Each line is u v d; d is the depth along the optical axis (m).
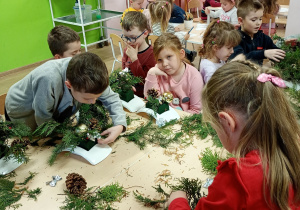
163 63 1.79
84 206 0.95
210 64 1.95
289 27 2.81
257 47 2.34
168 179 1.05
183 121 1.41
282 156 0.67
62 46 1.64
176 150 1.21
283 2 4.71
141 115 1.51
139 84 2.17
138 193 0.99
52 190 1.03
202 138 1.28
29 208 0.95
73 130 1.23
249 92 0.67
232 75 0.70
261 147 0.68
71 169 1.13
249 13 2.19
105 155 1.19
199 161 1.14
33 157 1.21
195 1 4.72
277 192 0.64
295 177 0.67
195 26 3.53
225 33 1.83
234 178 0.67
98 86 1.07
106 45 5.24
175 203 0.85
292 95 1.43
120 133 1.33
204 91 0.76
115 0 5.14
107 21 5.10
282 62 1.87
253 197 0.64
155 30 3.21
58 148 1.19
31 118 1.38
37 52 4.40
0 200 0.97
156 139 1.29
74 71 1.06
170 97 1.50
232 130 0.70
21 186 1.05
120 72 1.60
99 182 1.05
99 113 1.34
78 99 1.15
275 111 0.65
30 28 4.20
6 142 1.20
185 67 1.90
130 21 2.12
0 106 1.63
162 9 3.07
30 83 1.23
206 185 0.99
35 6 4.16
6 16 3.89
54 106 1.26
